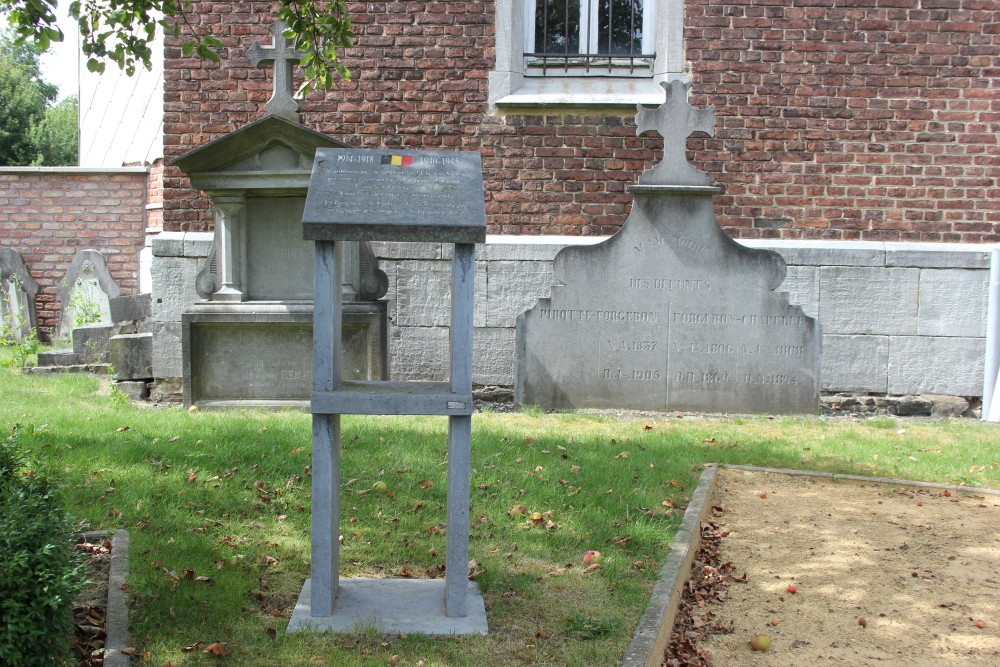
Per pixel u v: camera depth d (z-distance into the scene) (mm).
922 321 9523
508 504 5590
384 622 4055
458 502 4066
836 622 4664
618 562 4812
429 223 3850
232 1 9586
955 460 7316
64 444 6285
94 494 5367
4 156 28219
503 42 9609
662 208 8859
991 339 9391
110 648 3738
